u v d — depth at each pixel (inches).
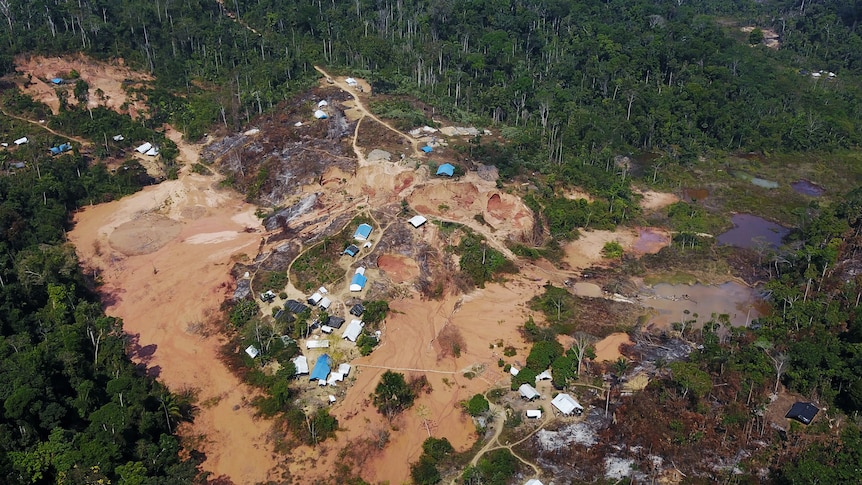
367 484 2556.6
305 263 3796.8
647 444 2637.8
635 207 4640.8
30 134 5108.3
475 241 3937.0
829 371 2901.1
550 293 3639.3
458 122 5349.4
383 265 3811.5
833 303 3403.1
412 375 3083.2
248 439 2775.6
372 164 4426.7
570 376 3004.4
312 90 5565.9
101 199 4648.1
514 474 2554.1
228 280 3779.5
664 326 3464.6
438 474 2568.9
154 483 2356.1
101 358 2984.7
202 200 4618.6
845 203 4350.4
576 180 4709.6
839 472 2349.9
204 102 5610.2
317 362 3107.8
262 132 5093.5
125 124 5383.9
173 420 2822.3
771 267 3988.7
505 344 3289.9
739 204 4842.5
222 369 3159.5
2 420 2422.5
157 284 3772.1
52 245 3993.6
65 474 2278.5
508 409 2878.9
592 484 2500.0
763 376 2942.9
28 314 3230.8
